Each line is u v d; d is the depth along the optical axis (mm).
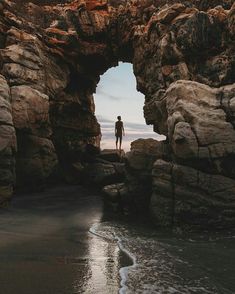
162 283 7855
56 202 19422
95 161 27719
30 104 19859
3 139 16812
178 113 15711
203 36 17703
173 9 19906
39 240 11578
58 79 23859
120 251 10641
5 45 20891
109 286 7535
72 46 24234
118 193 18000
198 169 15203
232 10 17203
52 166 22156
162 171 15523
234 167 15039
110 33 24859
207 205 14555
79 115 28000
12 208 17031
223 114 15578
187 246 11609
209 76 17328
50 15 24484
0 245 10672
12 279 7758
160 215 15109
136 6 23625
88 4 24922
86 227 14320
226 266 9305
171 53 18859
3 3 21547
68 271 8477
